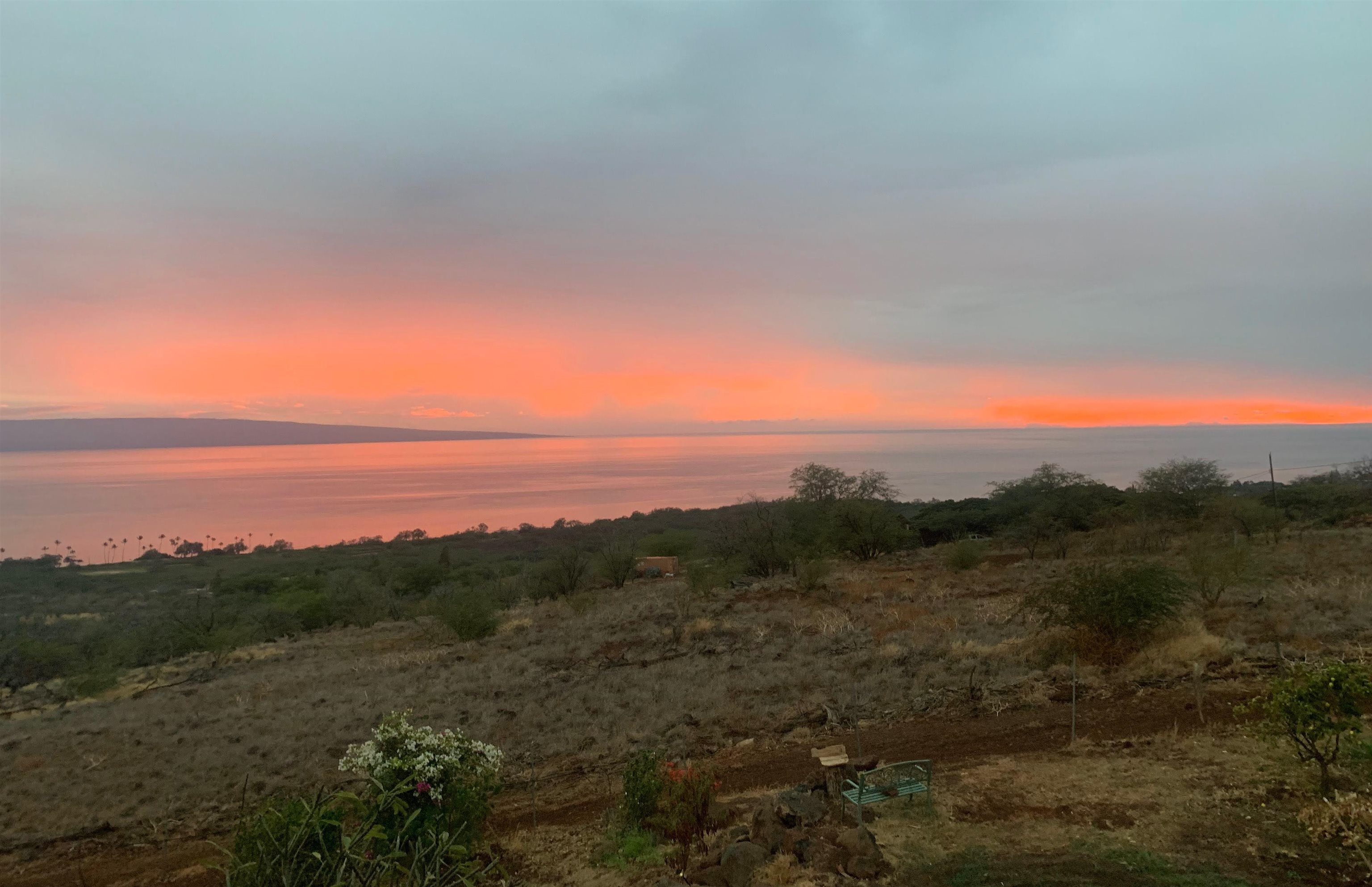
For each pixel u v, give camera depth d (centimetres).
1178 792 897
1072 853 774
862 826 826
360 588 4916
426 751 896
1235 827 791
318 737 1712
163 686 2739
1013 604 2462
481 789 952
